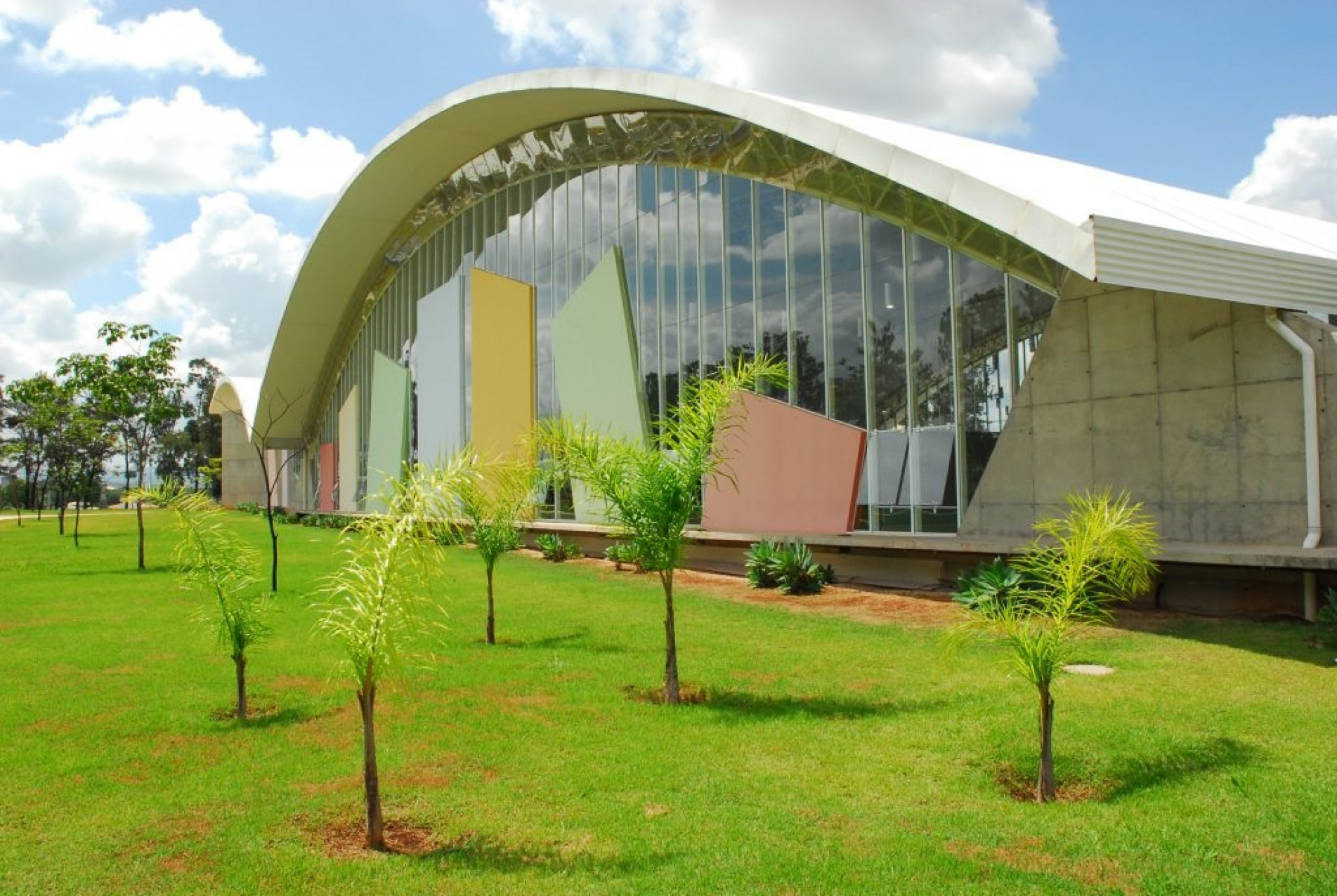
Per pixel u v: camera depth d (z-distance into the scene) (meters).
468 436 31.27
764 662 9.63
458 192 32.41
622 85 19.80
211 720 7.70
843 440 16.11
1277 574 10.90
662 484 8.27
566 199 26.05
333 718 7.70
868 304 16.25
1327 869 4.43
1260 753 6.09
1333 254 12.66
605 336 23.42
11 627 12.27
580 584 16.80
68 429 29.77
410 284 37.12
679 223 21.16
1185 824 5.00
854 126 14.31
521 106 24.38
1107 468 12.96
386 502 5.48
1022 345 13.96
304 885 4.55
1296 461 11.16
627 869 4.64
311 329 44.59
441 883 4.54
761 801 5.55
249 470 68.19
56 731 7.38
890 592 14.38
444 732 7.21
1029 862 4.63
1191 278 10.32
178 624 12.53
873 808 5.42
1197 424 12.09
